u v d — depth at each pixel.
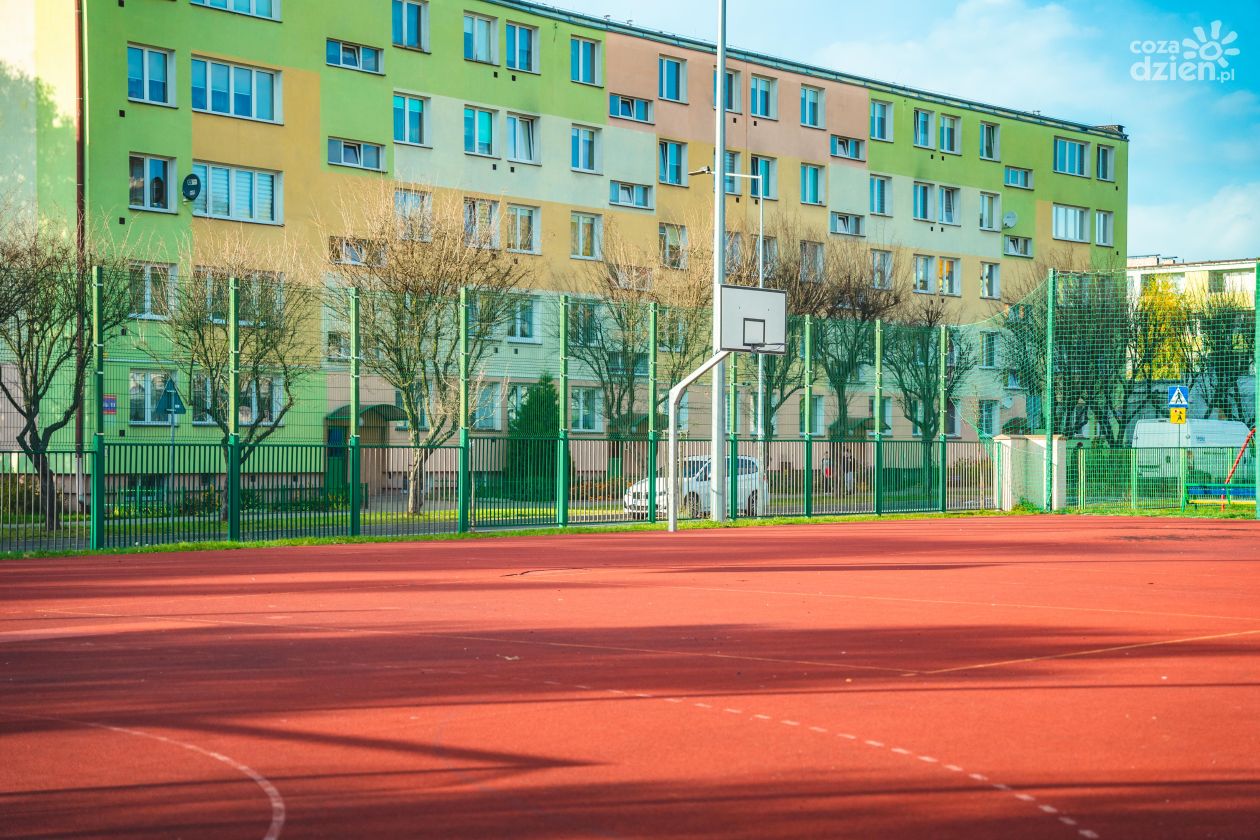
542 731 7.70
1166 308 37.75
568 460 28.36
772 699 8.68
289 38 41.50
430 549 22.77
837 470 33.69
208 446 23.45
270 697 8.73
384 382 32.91
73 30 37.12
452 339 33.56
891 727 7.82
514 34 48.31
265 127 40.88
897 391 35.38
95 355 22.38
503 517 27.17
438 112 45.44
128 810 6.05
